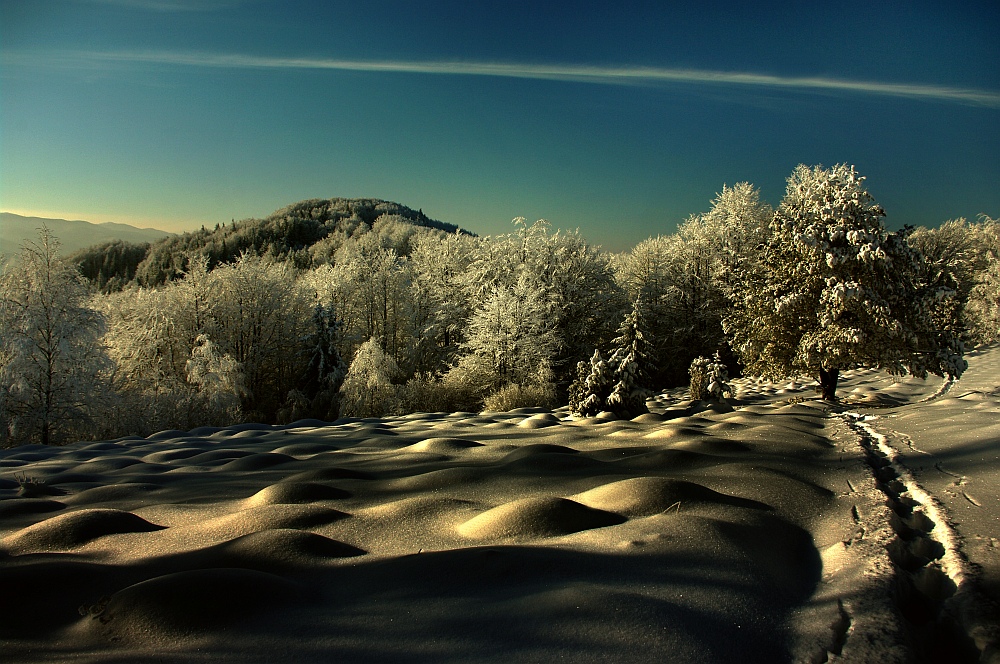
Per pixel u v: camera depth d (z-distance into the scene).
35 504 6.94
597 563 3.96
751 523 4.76
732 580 3.68
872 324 12.08
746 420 10.77
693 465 6.95
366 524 5.34
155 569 4.42
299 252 126.88
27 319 21.58
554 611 3.22
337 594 3.76
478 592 3.63
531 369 28.38
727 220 35.41
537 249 36.47
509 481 6.82
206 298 34.84
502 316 29.06
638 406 14.59
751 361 14.68
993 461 6.28
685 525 4.53
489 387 28.20
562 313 33.81
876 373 18.94
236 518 5.54
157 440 14.73
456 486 6.74
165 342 32.12
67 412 22.20
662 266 37.34
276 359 37.44
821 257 12.68
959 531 4.56
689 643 2.90
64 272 22.97
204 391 25.77
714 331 34.09
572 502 5.23
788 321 13.53
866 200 12.94
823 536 4.77
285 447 10.78
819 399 13.78
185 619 3.33
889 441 8.16
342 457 9.49
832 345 12.19
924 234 40.47
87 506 7.09
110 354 28.80
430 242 46.34
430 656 2.88
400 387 28.12
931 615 3.52
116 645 3.20
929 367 11.92
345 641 3.08
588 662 2.74
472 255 41.28
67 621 3.60
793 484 6.02
